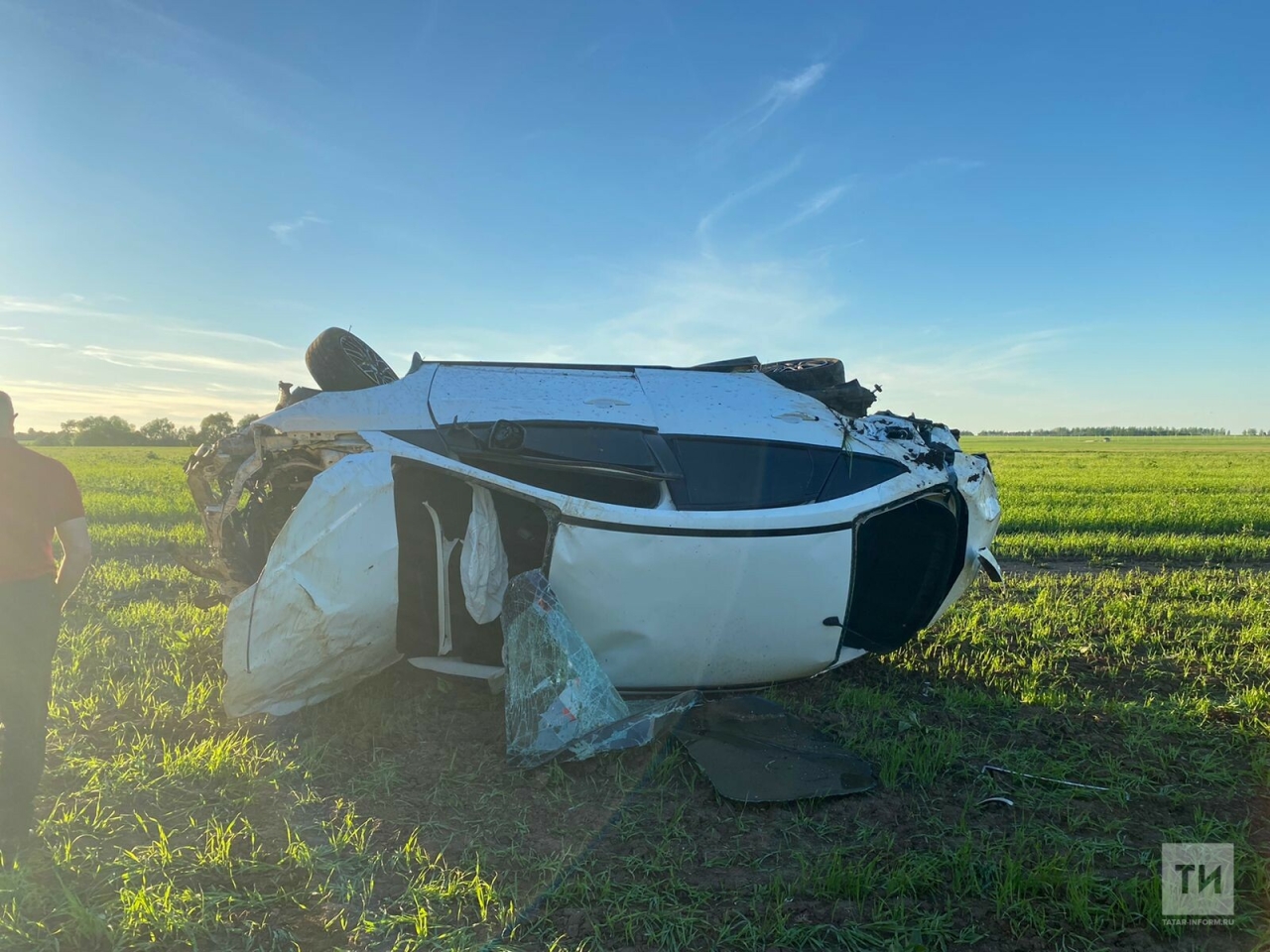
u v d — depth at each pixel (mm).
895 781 4496
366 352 6422
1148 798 4406
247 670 4840
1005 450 72562
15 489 3674
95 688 5641
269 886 3494
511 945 3115
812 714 5477
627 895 3410
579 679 4723
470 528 5270
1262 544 12969
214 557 5867
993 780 4551
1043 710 5652
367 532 4977
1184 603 8969
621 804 4246
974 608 8461
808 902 3439
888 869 3684
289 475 5891
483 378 6066
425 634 5559
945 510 6137
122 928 3145
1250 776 4645
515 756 4555
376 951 3084
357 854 3697
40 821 3906
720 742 4762
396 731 5094
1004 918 3350
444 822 4035
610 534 5098
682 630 5301
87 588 9211
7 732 3670
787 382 6578
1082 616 8211
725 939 3184
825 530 5410
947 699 5770
